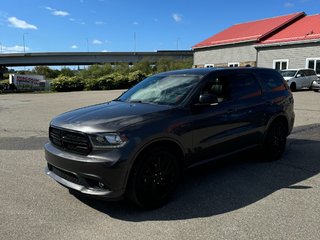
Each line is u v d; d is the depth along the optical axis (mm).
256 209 4402
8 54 79062
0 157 7102
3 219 4156
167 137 4480
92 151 4160
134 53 82312
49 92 39656
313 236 3693
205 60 42656
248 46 35938
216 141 5223
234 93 5727
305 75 26141
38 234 3783
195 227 3934
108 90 40938
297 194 4906
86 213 4328
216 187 5211
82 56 80812
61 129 4488
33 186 5293
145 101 5324
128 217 4215
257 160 6648
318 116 12477
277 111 6391
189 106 4930
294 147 7699
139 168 4246
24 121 12453
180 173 4871
